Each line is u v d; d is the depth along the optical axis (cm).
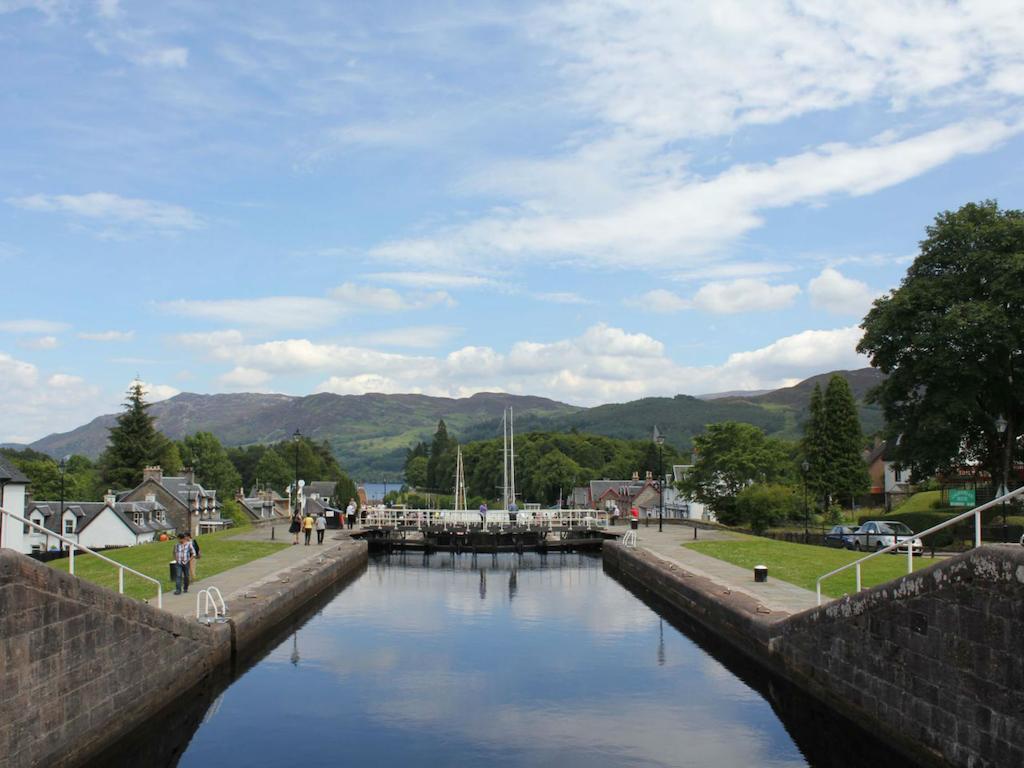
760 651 1906
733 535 4847
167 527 8094
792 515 5819
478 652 2234
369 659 2152
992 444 4347
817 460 6850
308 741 1515
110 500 7331
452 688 1869
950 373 3984
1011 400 4169
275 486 15075
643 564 3416
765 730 1582
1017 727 1055
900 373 4275
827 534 4319
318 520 4347
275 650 2261
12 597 1162
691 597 2541
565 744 1498
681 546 4050
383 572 4306
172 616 1670
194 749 1480
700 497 6241
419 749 1473
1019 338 3878
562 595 3369
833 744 1515
